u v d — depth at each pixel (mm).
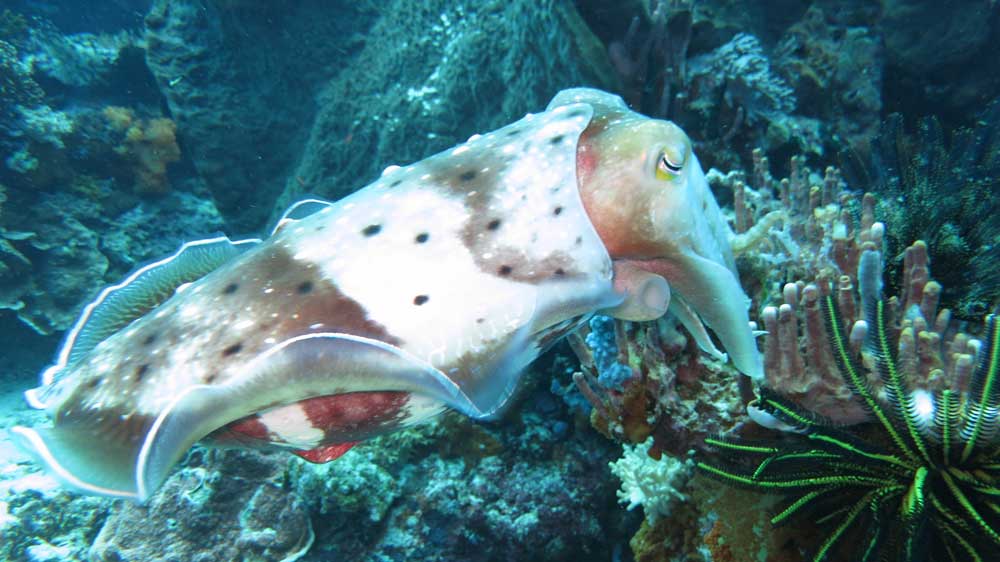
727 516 442
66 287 1424
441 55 1173
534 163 306
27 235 1389
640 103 771
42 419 1331
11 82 1428
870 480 348
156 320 300
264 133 1474
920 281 392
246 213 1524
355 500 774
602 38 749
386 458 842
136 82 1707
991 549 320
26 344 1522
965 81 860
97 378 285
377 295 279
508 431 880
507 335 284
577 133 310
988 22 808
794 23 921
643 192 306
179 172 1702
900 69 882
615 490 846
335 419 311
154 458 254
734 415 439
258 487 773
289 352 266
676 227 312
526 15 879
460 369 279
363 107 1285
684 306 375
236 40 1416
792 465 372
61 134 1473
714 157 776
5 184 1408
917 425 327
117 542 736
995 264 437
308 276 289
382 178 339
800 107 854
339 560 780
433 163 327
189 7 1413
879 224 418
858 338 368
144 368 280
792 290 385
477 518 816
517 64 952
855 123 816
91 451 263
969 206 463
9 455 1139
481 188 302
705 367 456
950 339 417
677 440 464
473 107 1110
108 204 1560
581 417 835
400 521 818
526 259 290
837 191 547
